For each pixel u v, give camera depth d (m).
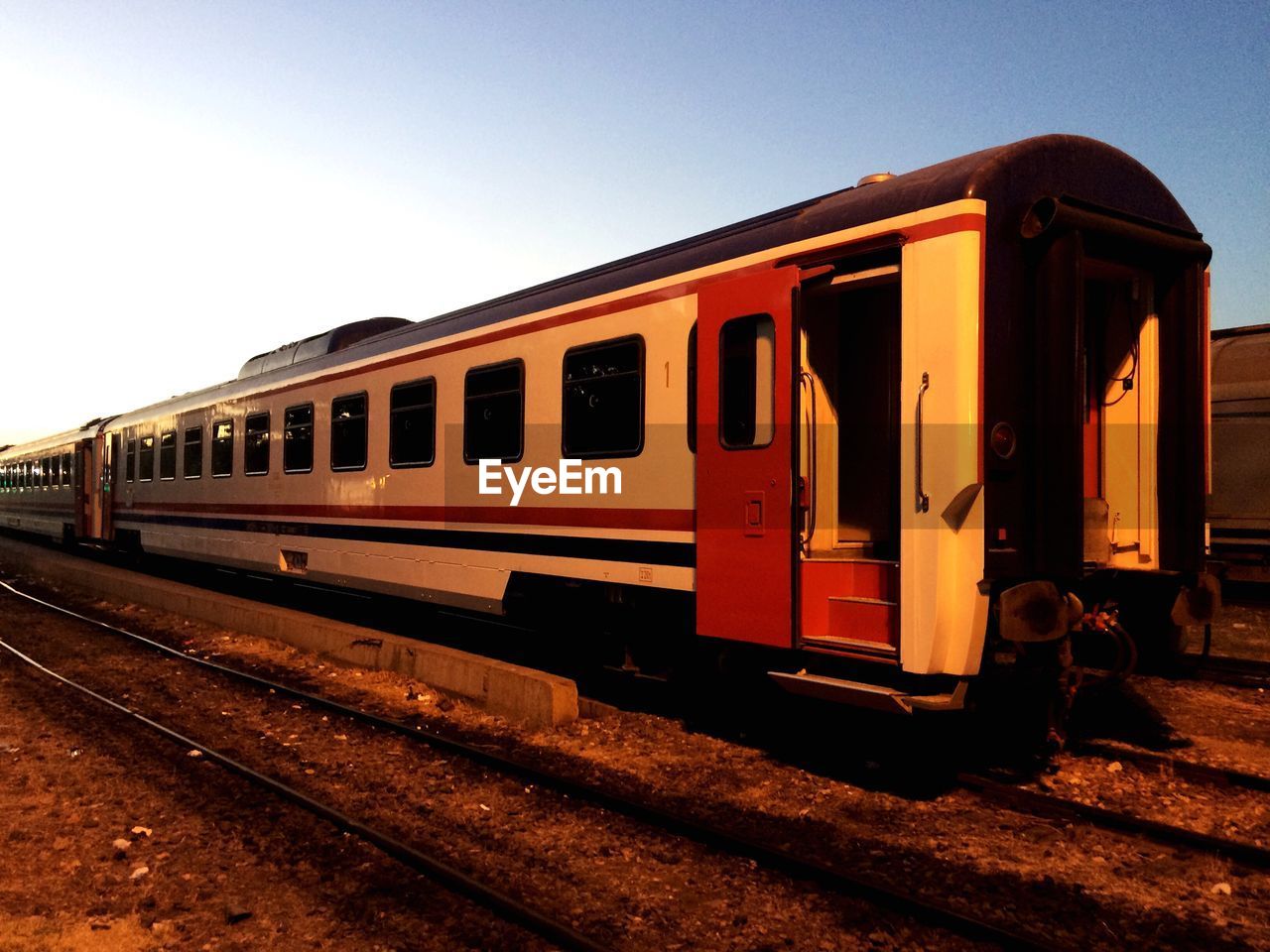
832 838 4.56
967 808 4.91
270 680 8.65
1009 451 4.84
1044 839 4.49
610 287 6.89
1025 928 3.63
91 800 5.22
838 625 5.38
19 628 12.05
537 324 7.57
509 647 9.73
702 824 4.55
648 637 7.06
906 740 6.06
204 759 6.02
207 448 13.92
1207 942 3.51
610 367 6.82
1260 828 4.58
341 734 6.64
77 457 20.77
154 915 3.81
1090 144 5.32
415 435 9.08
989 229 4.79
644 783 5.46
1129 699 6.99
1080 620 5.15
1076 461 4.79
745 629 5.61
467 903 3.91
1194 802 4.93
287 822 4.87
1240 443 11.70
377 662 8.70
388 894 4.00
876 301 5.85
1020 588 4.78
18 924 3.70
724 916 3.77
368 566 9.80
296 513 11.27
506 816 4.94
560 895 3.98
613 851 4.44
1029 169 5.01
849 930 3.63
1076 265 4.80
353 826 4.68
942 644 4.76
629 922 3.73
